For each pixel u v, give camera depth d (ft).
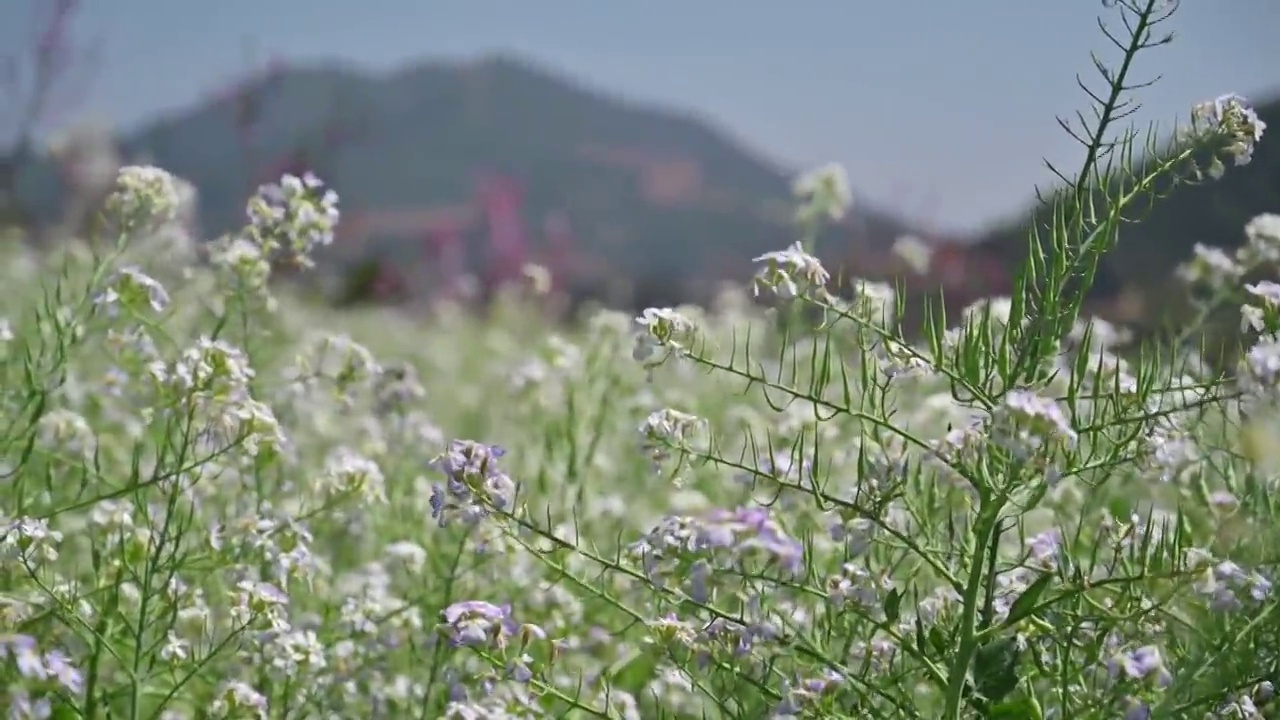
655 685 12.87
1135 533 12.07
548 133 285.02
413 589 16.52
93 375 20.57
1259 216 16.85
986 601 11.21
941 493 13.60
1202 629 10.89
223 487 16.31
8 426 14.92
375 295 46.98
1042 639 11.44
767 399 11.61
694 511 18.63
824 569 14.92
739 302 29.96
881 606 11.67
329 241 16.67
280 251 16.65
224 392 12.82
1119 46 11.21
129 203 16.39
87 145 29.68
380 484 15.53
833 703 10.99
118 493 12.33
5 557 12.26
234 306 16.58
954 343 11.80
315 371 17.69
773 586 11.74
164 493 12.94
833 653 12.40
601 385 22.26
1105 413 11.14
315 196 16.80
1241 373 10.68
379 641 14.39
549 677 12.24
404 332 46.11
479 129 280.10
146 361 16.06
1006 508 10.78
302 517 14.39
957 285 30.71
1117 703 10.44
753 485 13.04
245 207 16.85
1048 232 11.57
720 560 11.20
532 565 16.60
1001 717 10.68
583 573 15.98
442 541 17.99
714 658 11.48
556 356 23.30
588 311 45.88
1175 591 10.55
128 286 14.75
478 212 52.70
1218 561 11.05
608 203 203.51
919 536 12.76
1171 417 11.75
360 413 21.80
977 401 11.45
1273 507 12.55
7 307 25.61
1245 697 10.75
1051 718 11.16
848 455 16.99
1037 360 11.25
